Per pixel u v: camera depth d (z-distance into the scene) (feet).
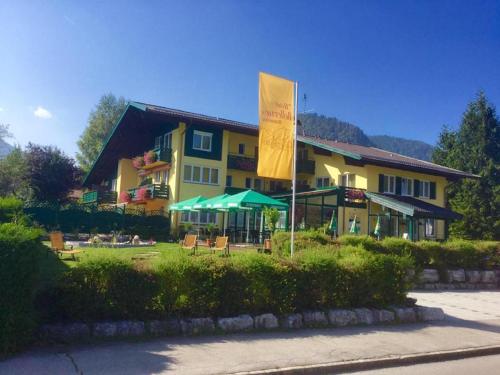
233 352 24.06
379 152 137.80
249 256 30.60
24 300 21.84
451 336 31.19
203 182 119.65
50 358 21.20
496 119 178.19
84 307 24.72
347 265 33.86
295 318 30.22
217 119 124.36
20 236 21.91
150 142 136.67
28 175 150.61
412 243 54.34
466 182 155.02
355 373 23.50
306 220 107.65
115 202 147.33
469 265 58.34
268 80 42.75
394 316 34.19
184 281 27.66
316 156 130.00
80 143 215.92
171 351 23.40
